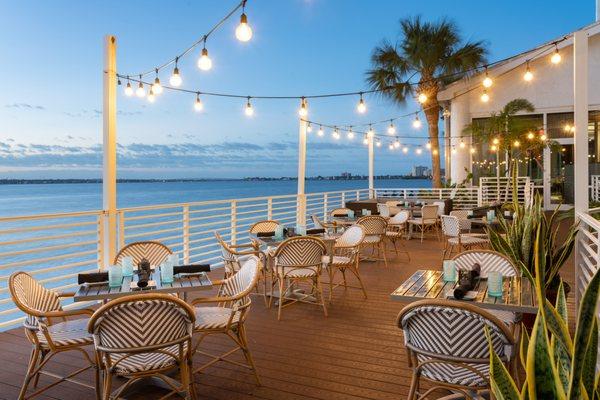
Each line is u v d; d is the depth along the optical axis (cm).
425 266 761
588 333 141
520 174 1733
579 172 430
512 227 420
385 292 590
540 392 151
